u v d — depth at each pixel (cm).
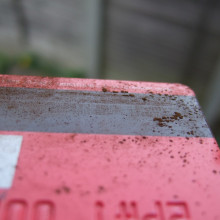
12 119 5
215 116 17
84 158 5
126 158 5
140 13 16
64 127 5
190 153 5
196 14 15
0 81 6
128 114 5
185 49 16
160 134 5
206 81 16
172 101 6
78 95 6
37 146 5
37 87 6
